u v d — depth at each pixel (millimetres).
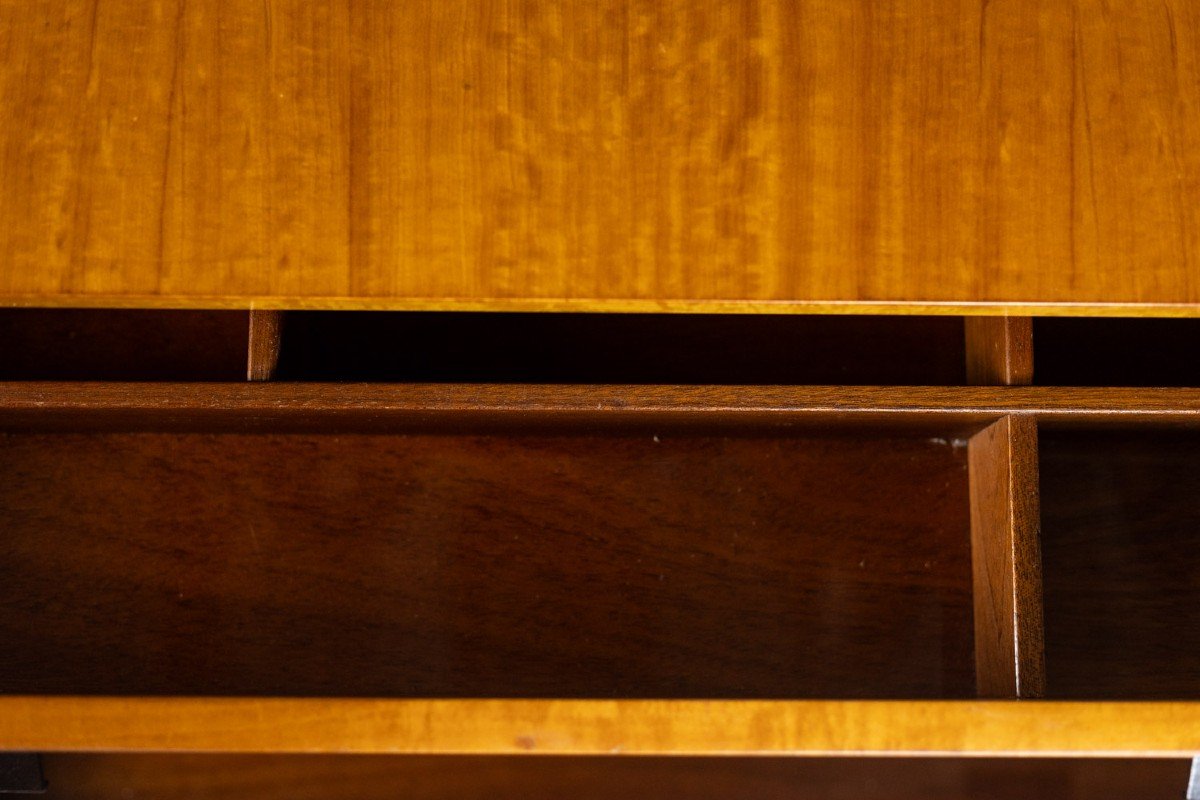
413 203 717
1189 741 663
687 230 716
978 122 730
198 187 717
